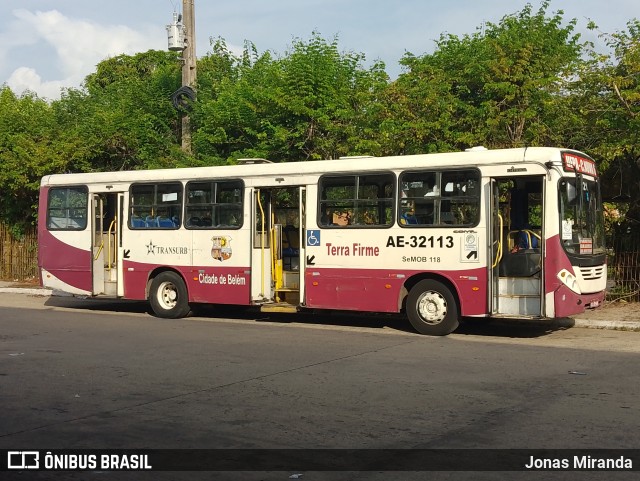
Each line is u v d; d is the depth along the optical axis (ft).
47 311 58.70
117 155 78.79
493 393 28.45
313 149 66.03
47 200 59.00
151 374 32.53
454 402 27.09
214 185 51.42
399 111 58.39
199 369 33.58
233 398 27.99
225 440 22.79
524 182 44.50
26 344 40.88
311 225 47.44
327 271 46.83
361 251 45.73
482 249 42.01
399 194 44.65
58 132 78.59
